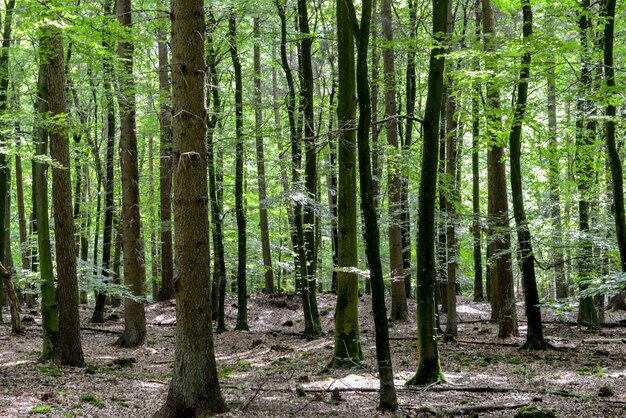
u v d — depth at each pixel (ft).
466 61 35.53
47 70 35.42
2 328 51.75
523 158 53.88
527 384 28.14
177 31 22.38
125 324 46.03
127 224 45.96
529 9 36.09
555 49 29.37
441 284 63.82
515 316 45.03
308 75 49.01
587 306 48.26
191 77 22.36
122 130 46.09
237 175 53.62
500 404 23.48
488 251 54.60
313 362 37.63
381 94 71.77
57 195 34.19
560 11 33.53
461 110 36.96
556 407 23.08
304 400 25.88
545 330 49.62
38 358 36.70
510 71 30.60
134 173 46.32
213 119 51.70
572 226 49.19
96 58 37.32
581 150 39.11
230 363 39.45
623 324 51.49
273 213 89.15
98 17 32.96
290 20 57.57
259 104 50.70
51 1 30.76
